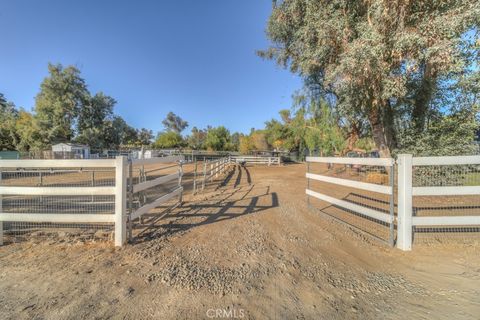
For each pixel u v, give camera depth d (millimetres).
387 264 3525
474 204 6398
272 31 11977
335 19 8062
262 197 8336
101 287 2811
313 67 10305
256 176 16422
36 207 6633
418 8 6887
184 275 3090
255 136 51969
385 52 6824
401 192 4016
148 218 5500
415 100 9734
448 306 2564
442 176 5430
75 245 4008
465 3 6324
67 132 42875
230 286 2875
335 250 3988
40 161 4129
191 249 3904
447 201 6781
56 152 33281
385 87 7445
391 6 6363
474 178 5262
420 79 9008
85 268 3250
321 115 15867
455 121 9117
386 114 10609
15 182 11969
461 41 6648
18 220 4090
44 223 5195
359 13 8172
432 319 2363
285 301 2625
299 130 24266
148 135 85188
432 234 4496
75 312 2387
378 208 6344
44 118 40344
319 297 2711
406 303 2617
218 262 3475
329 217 5758
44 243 4094
